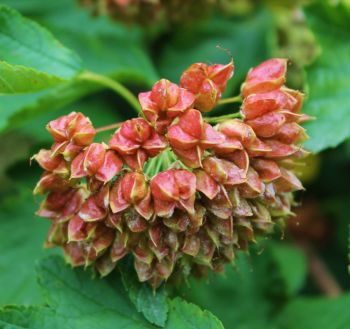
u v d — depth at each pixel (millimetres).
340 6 231
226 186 182
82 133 182
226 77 189
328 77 231
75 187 189
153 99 183
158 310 192
